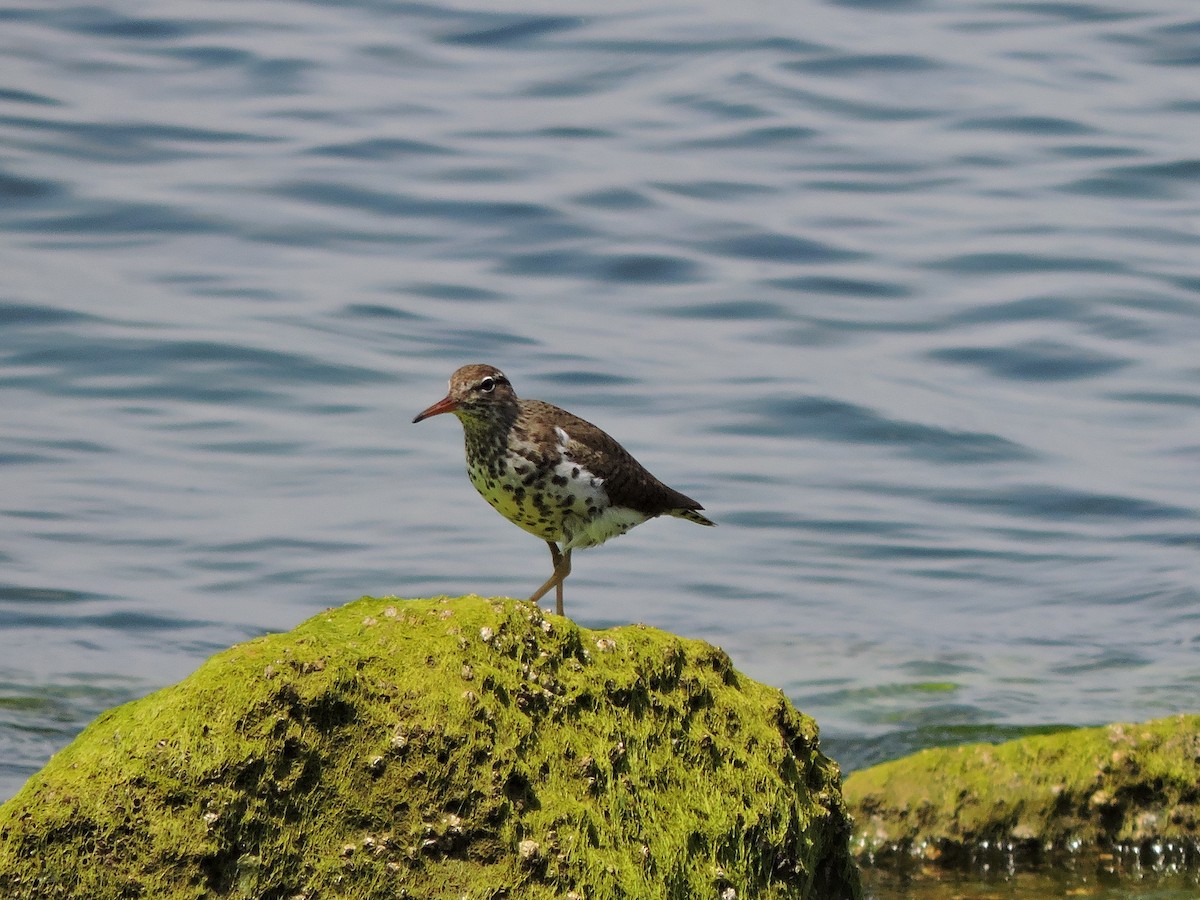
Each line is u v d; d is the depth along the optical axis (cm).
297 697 737
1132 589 1614
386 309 2250
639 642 838
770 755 848
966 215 2561
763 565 1678
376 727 748
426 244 2470
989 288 2348
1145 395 2077
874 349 2195
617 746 793
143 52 3098
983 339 2219
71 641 1428
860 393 2050
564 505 1145
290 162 2711
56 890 710
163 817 719
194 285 2295
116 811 717
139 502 1731
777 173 2694
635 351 2164
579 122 2869
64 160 2661
